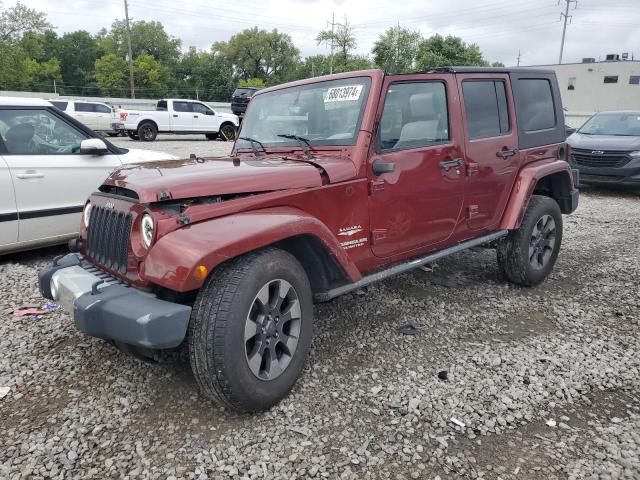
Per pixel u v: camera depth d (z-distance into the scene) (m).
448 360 3.61
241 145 4.22
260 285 2.76
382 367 3.49
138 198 2.87
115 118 23.09
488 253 6.32
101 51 86.69
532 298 4.86
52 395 3.11
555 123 5.32
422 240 3.96
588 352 3.75
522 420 2.94
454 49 55.06
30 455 2.58
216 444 2.68
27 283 4.98
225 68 83.19
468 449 2.68
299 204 3.11
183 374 3.33
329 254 3.12
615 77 44.47
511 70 4.75
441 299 4.77
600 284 5.27
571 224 8.29
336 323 4.19
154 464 2.54
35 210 5.54
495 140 4.46
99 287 2.91
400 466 2.54
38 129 5.71
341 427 2.83
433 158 3.88
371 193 3.47
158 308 2.61
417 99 3.82
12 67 56.84
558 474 2.50
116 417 2.90
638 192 11.67
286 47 83.75
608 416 3.00
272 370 2.91
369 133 3.43
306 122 3.79
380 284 5.11
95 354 3.60
